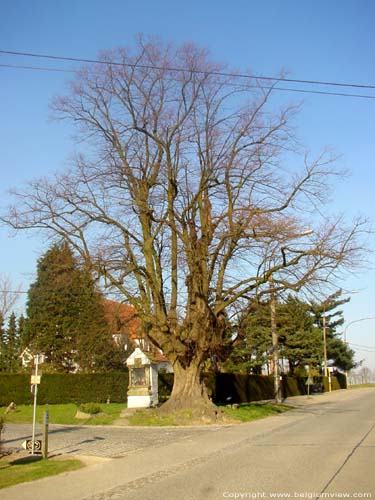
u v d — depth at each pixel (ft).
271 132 91.25
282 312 137.90
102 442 62.08
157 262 95.09
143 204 90.99
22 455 50.44
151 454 51.26
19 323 173.17
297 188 88.58
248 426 80.02
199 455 49.39
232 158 91.15
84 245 90.22
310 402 149.18
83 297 152.05
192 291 92.63
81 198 91.09
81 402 130.72
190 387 92.12
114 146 93.66
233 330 96.12
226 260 92.84
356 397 175.52
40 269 160.86
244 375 151.33
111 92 93.81
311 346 212.43
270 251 87.40
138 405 109.50
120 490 34.17
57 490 35.14
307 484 33.24
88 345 152.87
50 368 151.23
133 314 94.53
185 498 30.42
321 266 85.87
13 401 126.72
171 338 90.84
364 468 38.81
